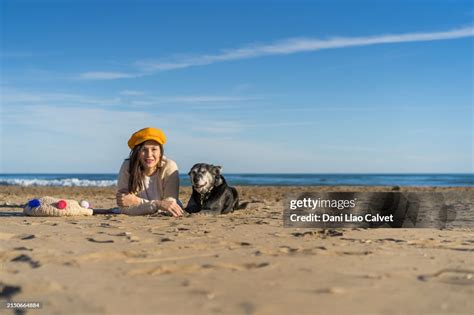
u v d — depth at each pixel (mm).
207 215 7562
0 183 32500
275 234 5297
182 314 2330
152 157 7430
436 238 5277
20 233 5137
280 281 3002
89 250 4047
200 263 3547
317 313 2363
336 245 4559
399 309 2445
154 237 4879
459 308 2469
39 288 2781
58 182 33312
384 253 4125
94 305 2467
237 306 2459
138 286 2850
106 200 12969
